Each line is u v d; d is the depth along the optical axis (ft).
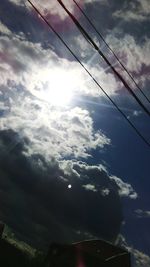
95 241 71.15
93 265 64.08
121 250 69.87
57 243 69.56
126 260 68.33
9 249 79.61
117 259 66.23
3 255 77.20
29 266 77.36
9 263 76.89
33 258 79.46
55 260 67.31
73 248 67.00
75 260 65.62
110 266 64.64
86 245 68.44
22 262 78.74
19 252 80.53
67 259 66.33
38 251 82.28
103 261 63.98
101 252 66.85
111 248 69.77
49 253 68.80
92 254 65.26
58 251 68.03
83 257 65.46
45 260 68.64
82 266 64.90
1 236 80.94
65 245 68.33
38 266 76.74
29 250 84.43
